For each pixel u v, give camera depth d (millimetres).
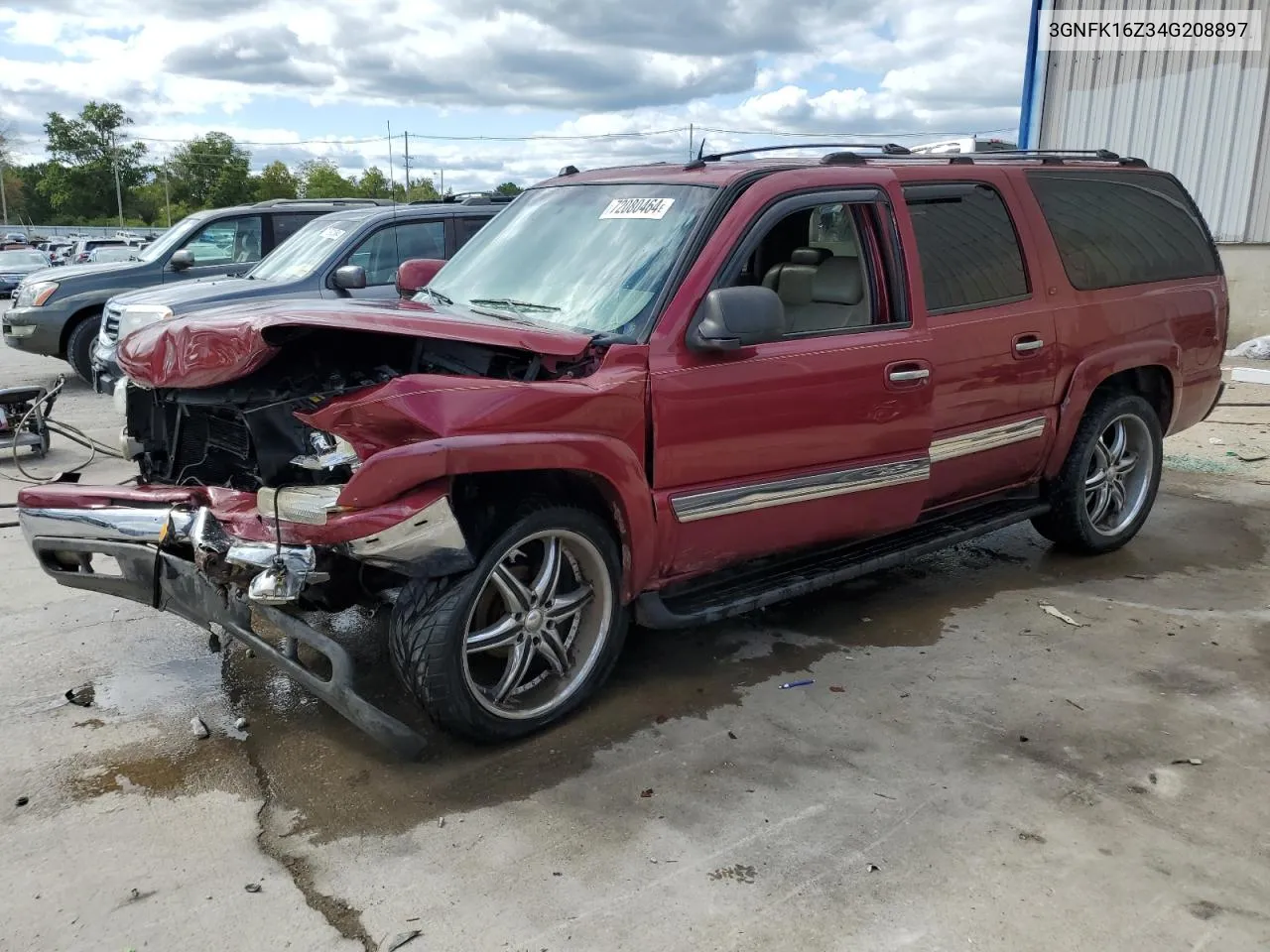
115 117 93875
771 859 2785
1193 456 7707
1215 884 2686
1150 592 4871
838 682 3887
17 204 92188
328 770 3238
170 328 3381
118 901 2609
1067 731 3506
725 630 4406
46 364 13555
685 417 3479
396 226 8414
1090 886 2674
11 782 3150
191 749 3361
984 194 4555
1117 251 5113
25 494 3541
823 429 3844
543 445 3129
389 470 2877
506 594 3291
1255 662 4066
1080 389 4855
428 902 2609
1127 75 12750
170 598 3408
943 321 4238
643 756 3334
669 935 2488
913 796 3094
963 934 2488
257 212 10461
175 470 3789
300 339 3248
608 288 3719
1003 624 4473
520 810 3018
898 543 4426
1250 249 12250
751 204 3707
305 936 2486
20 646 4152
